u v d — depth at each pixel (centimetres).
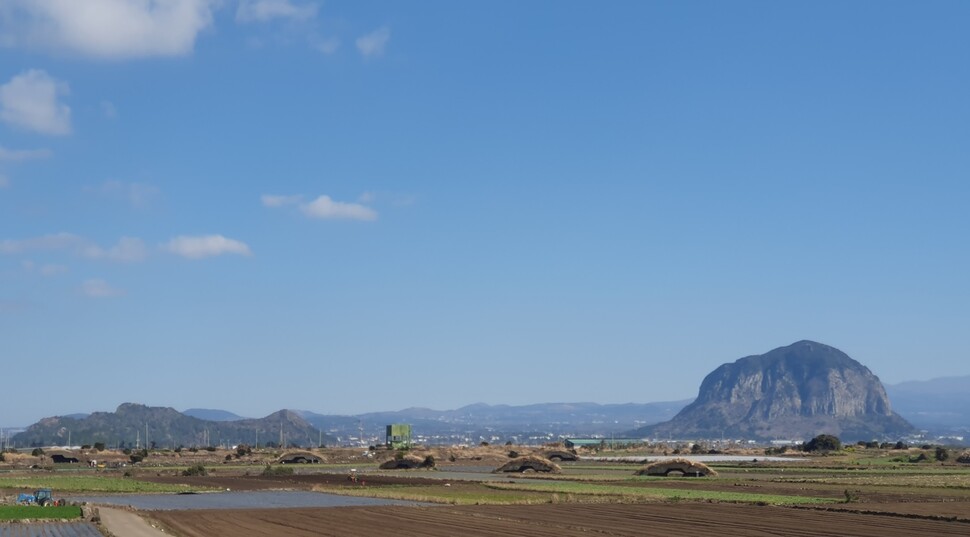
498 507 8975
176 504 9600
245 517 7919
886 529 6925
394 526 7144
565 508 8825
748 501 9638
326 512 8412
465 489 11756
